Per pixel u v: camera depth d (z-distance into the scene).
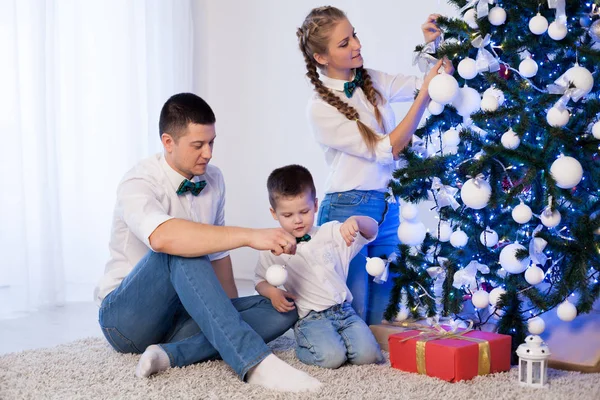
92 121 3.59
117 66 3.65
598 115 1.93
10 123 3.10
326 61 2.42
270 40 3.87
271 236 1.82
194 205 2.16
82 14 3.53
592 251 1.88
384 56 3.42
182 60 3.88
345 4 3.53
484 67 1.97
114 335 2.06
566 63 1.97
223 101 4.05
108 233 3.64
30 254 3.20
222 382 1.83
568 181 1.79
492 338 1.93
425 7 3.28
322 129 2.38
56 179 3.23
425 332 2.01
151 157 2.16
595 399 1.68
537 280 1.95
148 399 1.71
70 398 1.72
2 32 3.09
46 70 3.23
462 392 1.74
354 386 1.81
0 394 1.77
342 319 2.12
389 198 2.37
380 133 2.44
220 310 1.84
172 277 1.90
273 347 2.27
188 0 3.92
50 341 2.51
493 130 2.04
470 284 2.07
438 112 2.12
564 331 2.13
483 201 1.92
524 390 1.75
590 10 1.90
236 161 4.02
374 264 2.17
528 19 1.97
